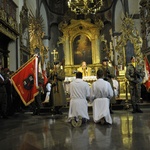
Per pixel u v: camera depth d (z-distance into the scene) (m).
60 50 21.23
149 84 10.23
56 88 7.95
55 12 21.69
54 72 8.06
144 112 8.23
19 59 11.98
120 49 16.27
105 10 21.30
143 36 14.13
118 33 19.48
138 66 8.34
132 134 4.34
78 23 20.59
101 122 5.74
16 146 3.62
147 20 13.30
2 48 10.91
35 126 5.66
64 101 8.03
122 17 19.34
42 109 9.70
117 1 19.59
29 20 14.77
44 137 4.27
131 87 8.16
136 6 16.88
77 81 5.80
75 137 4.20
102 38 20.42
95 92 5.87
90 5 20.67
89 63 20.38
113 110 9.42
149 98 12.48
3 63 10.88
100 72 5.98
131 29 15.83
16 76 8.02
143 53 14.12
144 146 3.40
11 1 11.21
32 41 14.98
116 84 11.86
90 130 4.89
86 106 5.70
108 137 4.11
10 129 5.28
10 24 10.48
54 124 5.92
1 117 7.79
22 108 10.59
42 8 19.86
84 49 20.61
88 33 20.59
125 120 6.27
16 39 11.64
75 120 5.51
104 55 20.55
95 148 3.35
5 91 7.62
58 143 3.75
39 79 8.46
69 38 20.78
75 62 20.55
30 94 7.98
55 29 21.69
